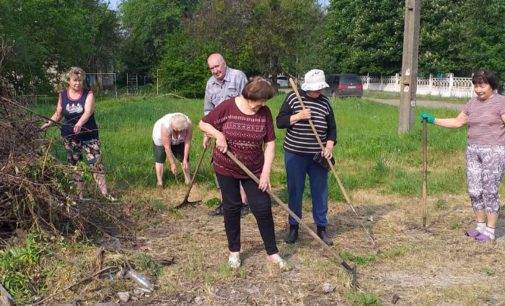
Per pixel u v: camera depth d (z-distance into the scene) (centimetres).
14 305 426
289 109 566
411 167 985
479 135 593
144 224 634
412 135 1234
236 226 507
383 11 4141
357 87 3288
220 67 657
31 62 2586
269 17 3547
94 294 448
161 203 716
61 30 3406
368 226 653
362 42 4219
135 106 1980
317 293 461
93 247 528
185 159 799
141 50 5725
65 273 470
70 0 3862
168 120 771
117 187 784
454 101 3111
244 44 3569
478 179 600
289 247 571
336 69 4497
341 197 773
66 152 682
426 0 3950
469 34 3300
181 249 560
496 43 3198
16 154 541
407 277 501
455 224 652
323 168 577
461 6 3828
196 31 3575
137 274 475
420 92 3819
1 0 2744
